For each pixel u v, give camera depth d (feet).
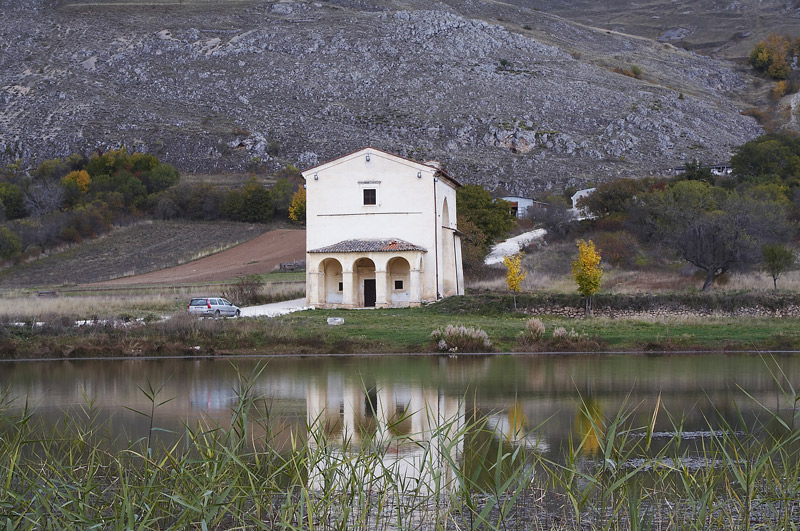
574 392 157.17
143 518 71.67
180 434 120.37
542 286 368.07
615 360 211.82
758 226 373.81
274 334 242.78
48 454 86.48
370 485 79.66
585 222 552.00
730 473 96.53
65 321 255.50
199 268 520.42
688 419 130.93
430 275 335.47
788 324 263.49
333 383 173.06
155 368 202.90
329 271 343.05
